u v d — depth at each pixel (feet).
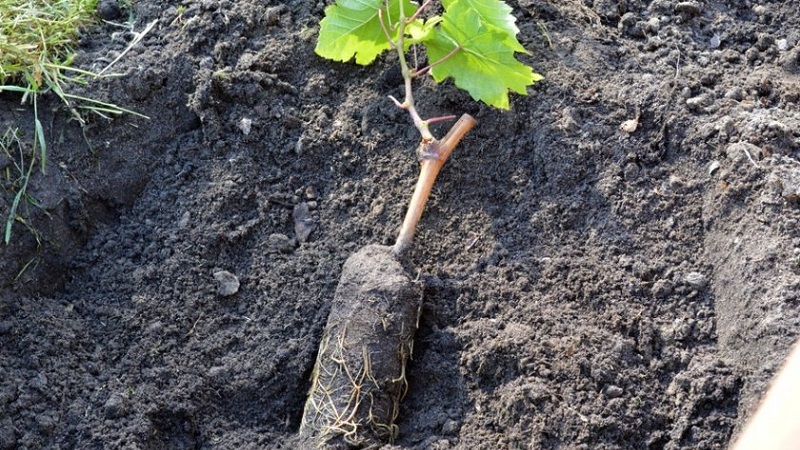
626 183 4.17
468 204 4.19
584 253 4.10
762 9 4.61
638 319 3.98
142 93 4.32
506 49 4.10
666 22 4.54
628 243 4.10
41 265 4.13
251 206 4.23
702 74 4.37
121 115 4.29
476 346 3.95
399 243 4.03
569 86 4.31
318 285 4.11
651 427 3.84
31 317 4.01
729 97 4.30
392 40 4.22
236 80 4.33
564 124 4.24
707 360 3.90
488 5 4.08
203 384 3.99
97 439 3.86
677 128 4.22
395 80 4.37
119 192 4.25
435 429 3.89
